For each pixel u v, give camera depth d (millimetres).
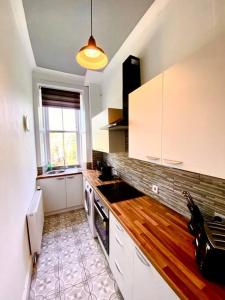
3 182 975
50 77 2799
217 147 679
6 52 1169
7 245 977
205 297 613
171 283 680
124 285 1202
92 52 1317
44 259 1790
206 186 1033
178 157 895
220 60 647
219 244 685
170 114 938
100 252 1895
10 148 1169
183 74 831
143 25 1588
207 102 710
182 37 1185
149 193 1674
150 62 1553
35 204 1878
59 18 1534
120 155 2389
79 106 3199
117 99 2383
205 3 1004
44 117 3012
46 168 3049
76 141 3365
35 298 1356
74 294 1387
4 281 888
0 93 1002
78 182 2979
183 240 967
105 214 1583
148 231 1055
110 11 1451
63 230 2355
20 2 1332
